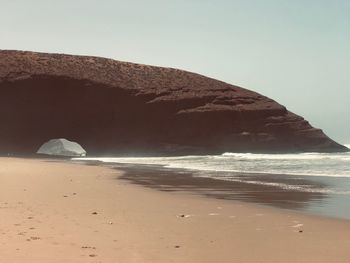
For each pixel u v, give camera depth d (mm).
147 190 18031
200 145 70312
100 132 71188
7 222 9766
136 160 51094
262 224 10305
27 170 28562
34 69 73500
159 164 40375
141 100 72312
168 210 12430
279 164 36031
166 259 7059
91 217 10875
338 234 9164
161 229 9562
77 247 7668
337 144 74750
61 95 71625
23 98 71000
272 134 71938
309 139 72938
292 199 15273
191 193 17078
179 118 71312
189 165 37688
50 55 79750
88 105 71688
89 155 69750
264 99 76375
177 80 77188
